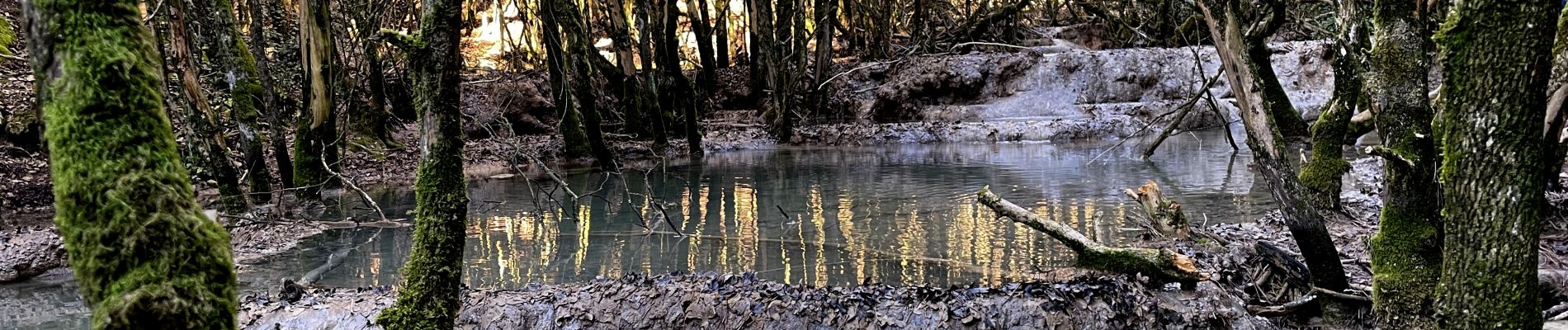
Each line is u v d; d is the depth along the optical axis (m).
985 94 20.06
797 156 14.88
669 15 14.90
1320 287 4.53
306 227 7.87
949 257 6.23
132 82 1.43
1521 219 2.87
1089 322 4.20
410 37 2.62
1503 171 2.85
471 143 14.95
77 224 1.41
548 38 13.13
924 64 20.12
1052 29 23.05
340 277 6.11
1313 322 4.60
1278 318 4.65
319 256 6.81
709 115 19.84
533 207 9.12
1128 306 4.27
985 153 14.74
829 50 18.89
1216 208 8.41
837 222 7.93
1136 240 6.74
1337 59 6.86
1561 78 3.31
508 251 6.84
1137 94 19.86
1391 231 3.70
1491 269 2.93
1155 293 4.52
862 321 4.25
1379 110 3.79
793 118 18.80
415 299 2.71
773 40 17.52
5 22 4.37
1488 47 2.76
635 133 15.70
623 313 4.43
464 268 6.25
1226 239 6.39
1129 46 21.44
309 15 9.09
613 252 6.75
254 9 9.29
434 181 2.69
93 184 1.40
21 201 9.07
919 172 12.02
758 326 4.29
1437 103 3.40
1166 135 12.36
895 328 4.21
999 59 20.14
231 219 8.09
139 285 1.41
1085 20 23.64
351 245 7.20
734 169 12.86
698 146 14.87
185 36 8.20
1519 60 2.73
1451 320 3.06
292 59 14.04
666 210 8.88
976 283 5.45
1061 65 20.03
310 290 4.98
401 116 15.78
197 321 1.47
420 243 2.72
